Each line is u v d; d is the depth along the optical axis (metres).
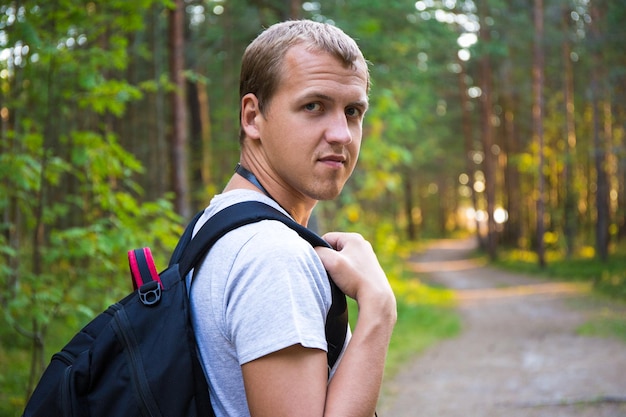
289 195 1.29
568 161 25.25
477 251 38.38
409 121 12.72
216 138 18.02
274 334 1.03
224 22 14.09
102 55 4.69
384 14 11.62
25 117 5.09
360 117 1.27
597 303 14.73
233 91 16.81
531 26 23.38
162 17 11.70
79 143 4.64
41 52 4.15
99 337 1.13
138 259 1.19
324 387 1.06
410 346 10.19
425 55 13.84
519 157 26.27
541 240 24.48
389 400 7.12
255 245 1.09
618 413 6.19
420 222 61.38
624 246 26.30
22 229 5.87
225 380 1.10
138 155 14.85
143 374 1.08
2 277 4.16
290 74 1.21
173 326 1.10
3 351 5.90
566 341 10.45
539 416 6.29
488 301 17.06
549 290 18.39
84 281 4.98
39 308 4.10
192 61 15.19
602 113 24.19
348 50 1.22
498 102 32.91
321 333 1.07
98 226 4.45
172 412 1.07
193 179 16.09
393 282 16.05
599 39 20.17
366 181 12.98
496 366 8.81
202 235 1.16
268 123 1.24
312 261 1.11
